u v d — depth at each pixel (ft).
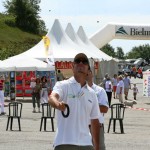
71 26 166.20
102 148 29.27
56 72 138.31
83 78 20.93
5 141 51.57
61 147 20.43
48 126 67.62
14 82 121.90
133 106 112.57
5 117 81.35
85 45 164.55
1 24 455.63
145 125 70.74
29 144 49.42
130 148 47.19
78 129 20.56
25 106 107.45
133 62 469.98
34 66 120.88
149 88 120.37
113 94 151.64
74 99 20.58
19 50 328.08
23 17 481.46
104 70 161.58
